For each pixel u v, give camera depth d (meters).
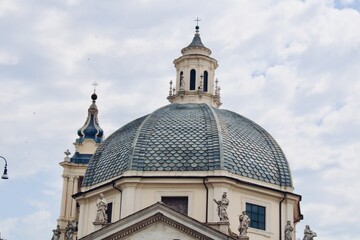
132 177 47.62
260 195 49.06
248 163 49.53
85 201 51.12
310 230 46.53
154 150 49.28
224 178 46.91
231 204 47.28
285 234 48.53
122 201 47.66
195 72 58.50
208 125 50.91
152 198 47.47
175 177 47.41
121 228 41.72
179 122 51.66
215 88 59.19
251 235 47.72
